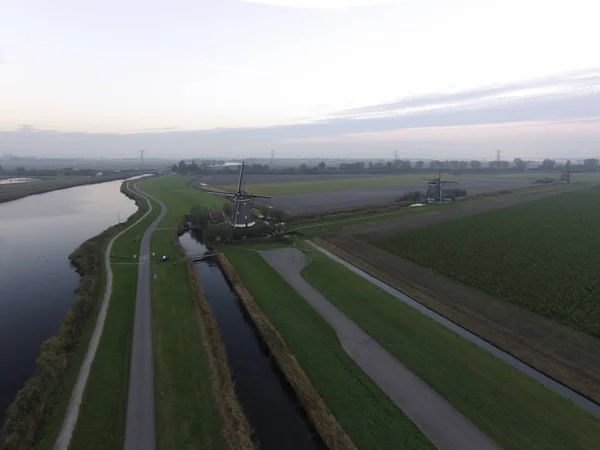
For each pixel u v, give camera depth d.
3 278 52.28
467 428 24.88
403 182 190.12
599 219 86.88
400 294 47.59
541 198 125.12
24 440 22.39
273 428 25.70
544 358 32.66
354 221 88.19
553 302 42.19
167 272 53.62
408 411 26.50
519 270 52.62
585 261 55.88
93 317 39.34
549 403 27.05
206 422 24.73
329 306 43.25
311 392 27.95
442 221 86.25
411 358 32.81
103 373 29.77
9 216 100.69
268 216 89.81
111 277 50.91
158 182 194.75
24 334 36.94
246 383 30.45
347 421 25.67
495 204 112.94
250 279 51.59
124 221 92.00
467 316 40.53
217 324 39.91
